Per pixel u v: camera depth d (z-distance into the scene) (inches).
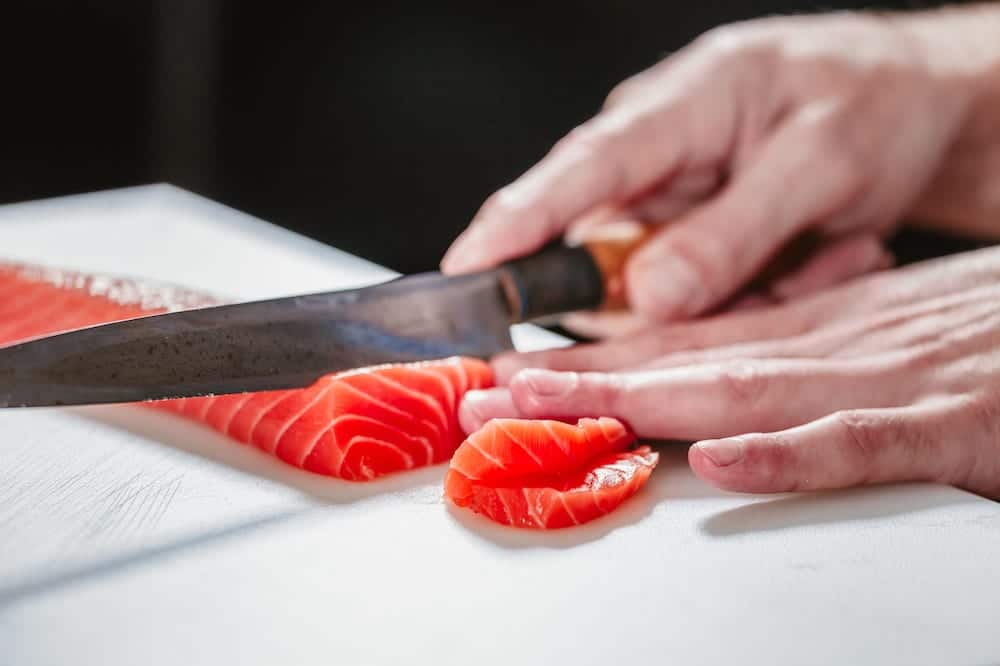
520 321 17.7
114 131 37.0
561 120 31.3
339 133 33.8
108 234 22.5
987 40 22.3
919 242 25.8
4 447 14.8
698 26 29.6
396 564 12.8
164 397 14.4
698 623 12.1
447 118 32.4
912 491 14.0
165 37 35.6
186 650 11.6
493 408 14.6
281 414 14.6
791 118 19.9
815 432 13.7
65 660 11.5
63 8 35.2
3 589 12.3
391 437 14.4
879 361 15.0
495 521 13.5
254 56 34.6
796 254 20.7
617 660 11.6
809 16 23.2
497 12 31.3
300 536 13.2
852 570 12.7
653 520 13.6
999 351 14.9
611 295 18.4
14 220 22.8
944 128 21.4
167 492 14.0
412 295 16.7
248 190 35.5
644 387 14.6
